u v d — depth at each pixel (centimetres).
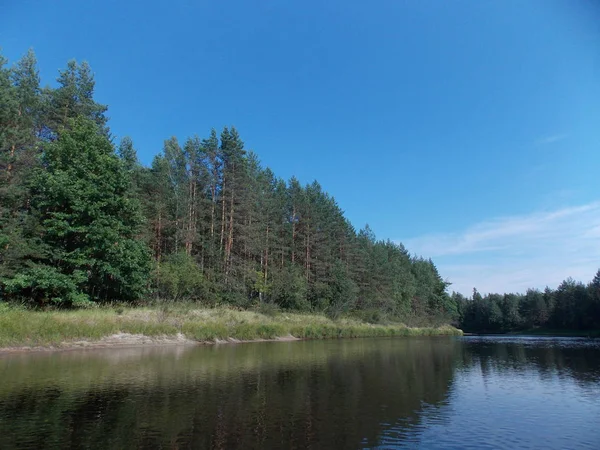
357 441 838
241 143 4994
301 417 1016
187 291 4050
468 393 1405
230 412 1045
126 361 1872
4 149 2973
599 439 884
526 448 825
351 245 6856
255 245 4903
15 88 3164
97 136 3170
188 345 2848
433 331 7575
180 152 5525
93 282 3083
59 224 2862
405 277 8862
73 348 2277
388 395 1323
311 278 5909
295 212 5972
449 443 846
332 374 1733
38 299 2831
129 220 3278
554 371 2033
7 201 2928
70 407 1050
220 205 4997
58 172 2905
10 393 1192
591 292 9956
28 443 782
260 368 1836
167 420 956
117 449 757
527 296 12850
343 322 5672
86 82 3984
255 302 4856
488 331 12850
